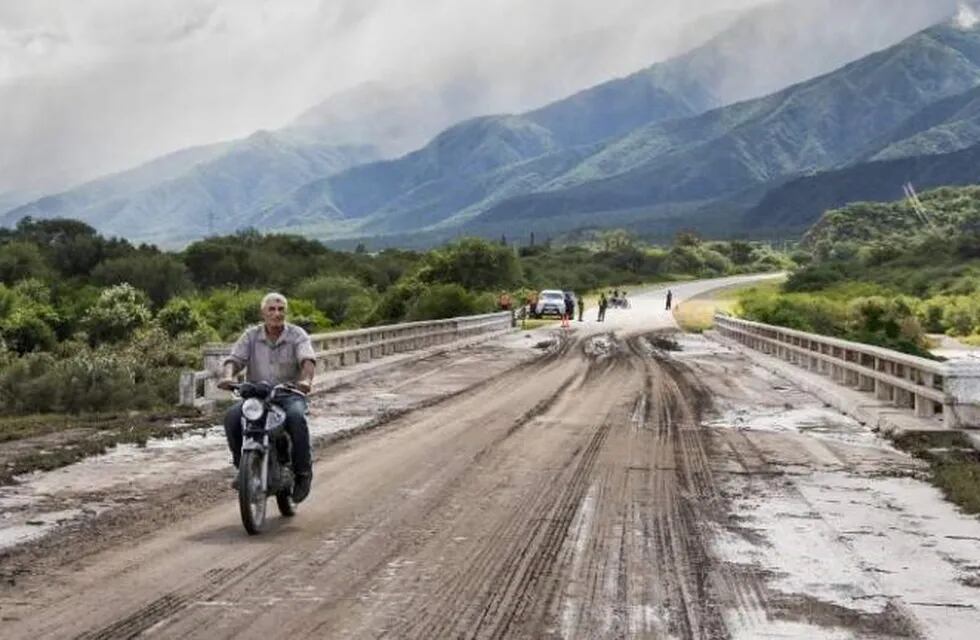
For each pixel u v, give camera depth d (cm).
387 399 2133
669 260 18100
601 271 15912
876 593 754
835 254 18850
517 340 4762
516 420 1788
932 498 1111
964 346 6431
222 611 688
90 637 630
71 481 1181
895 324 6153
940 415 1697
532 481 1197
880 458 1392
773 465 1327
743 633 658
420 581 768
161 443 1497
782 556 857
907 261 13275
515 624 669
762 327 3681
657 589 755
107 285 10669
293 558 834
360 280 11638
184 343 5938
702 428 1709
